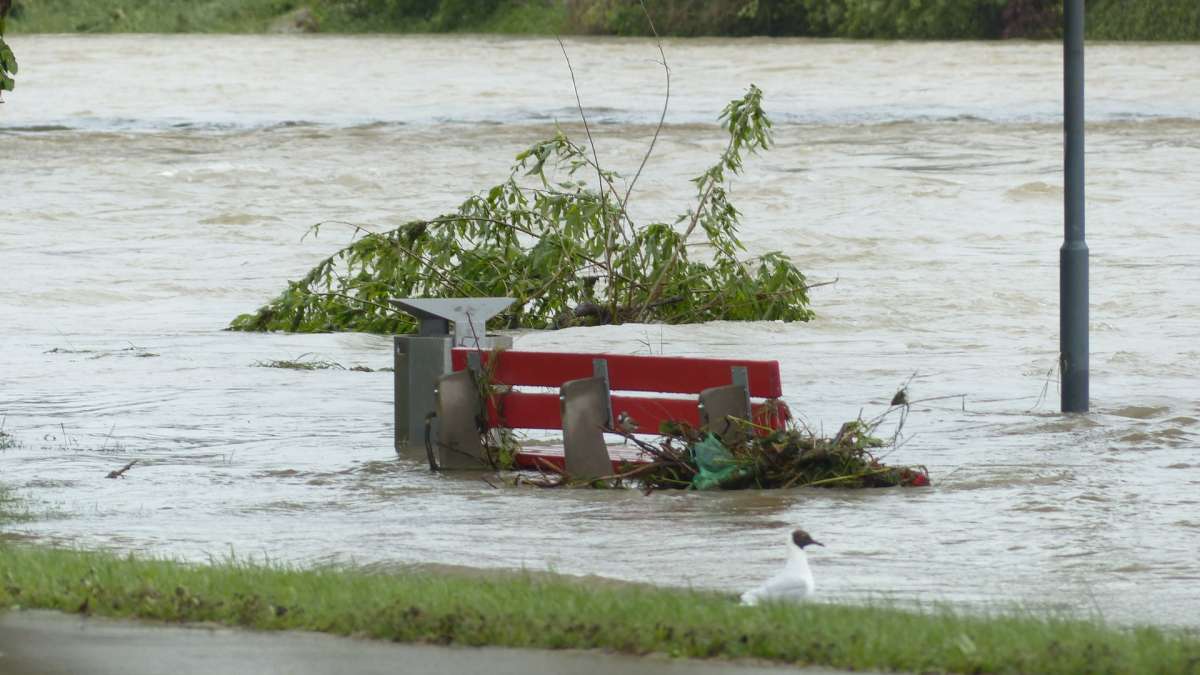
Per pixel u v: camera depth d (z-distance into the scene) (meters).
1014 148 176.38
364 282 77.06
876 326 78.56
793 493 42.44
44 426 53.56
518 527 38.12
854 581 32.12
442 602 26.62
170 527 38.00
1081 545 35.72
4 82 51.28
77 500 41.50
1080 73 52.84
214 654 24.22
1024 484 42.94
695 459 43.72
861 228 119.81
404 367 49.25
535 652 24.33
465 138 187.38
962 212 128.75
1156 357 67.75
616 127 197.38
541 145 73.94
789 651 23.78
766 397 44.53
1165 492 41.69
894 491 42.44
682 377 44.66
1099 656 23.11
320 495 42.50
